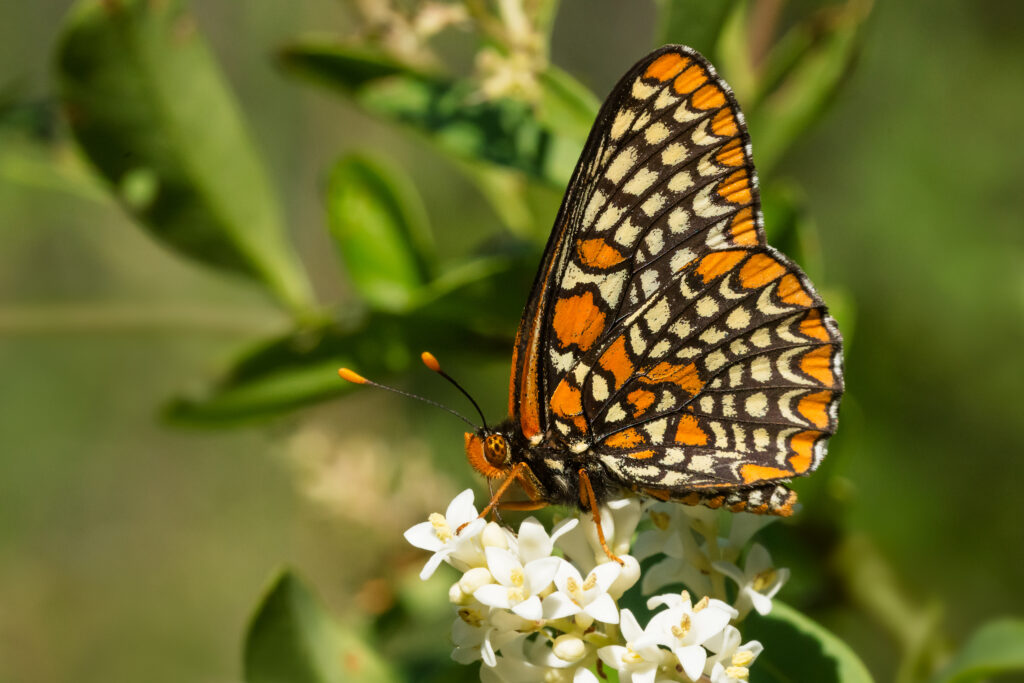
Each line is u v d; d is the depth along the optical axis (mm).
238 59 455
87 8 291
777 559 297
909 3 423
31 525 622
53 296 569
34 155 307
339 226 298
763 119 290
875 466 346
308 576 319
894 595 296
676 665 263
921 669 292
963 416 350
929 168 406
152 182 298
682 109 268
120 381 612
